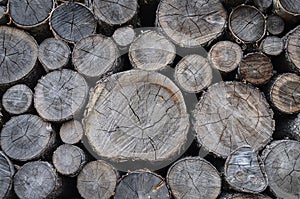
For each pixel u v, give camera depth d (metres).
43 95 1.41
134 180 1.32
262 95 1.41
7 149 1.38
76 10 1.48
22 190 1.34
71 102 1.40
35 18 1.48
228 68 1.41
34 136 1.39
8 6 1.47
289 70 1.48
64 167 1.36
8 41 1.48
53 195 1.38
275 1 1.50
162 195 1.31
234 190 1.33
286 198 1.34
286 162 1.34
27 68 1.46
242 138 1.38
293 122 1.43
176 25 1.45
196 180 1.32
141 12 1.63
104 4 1.46
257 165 1.28
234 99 1.40
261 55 1.40
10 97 1.42
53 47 1.45
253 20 1.46
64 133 1.40
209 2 1.47
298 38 1.46
